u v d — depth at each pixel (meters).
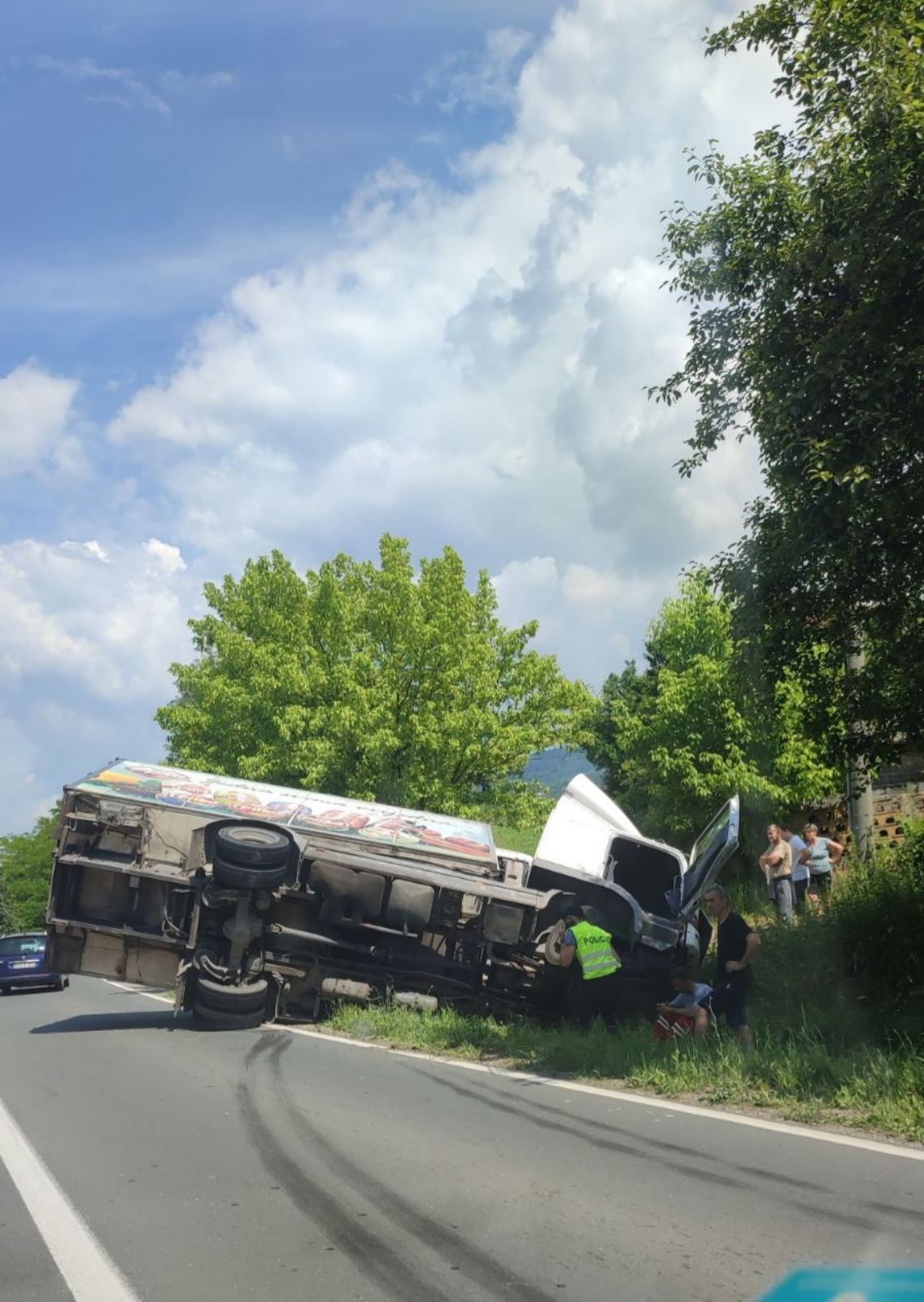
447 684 31.03
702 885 11.66
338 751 29.97
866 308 9.38
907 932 11.33
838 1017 10.12
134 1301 3.99
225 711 31.80
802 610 11.08
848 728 11.91
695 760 26.27
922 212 8.92
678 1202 5.04
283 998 12.45
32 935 27.53
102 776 13.30
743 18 10.60
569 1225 4.73
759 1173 5.56
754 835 24.48
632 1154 5.98
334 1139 6.37
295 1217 4.91
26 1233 4.80
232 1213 4.98
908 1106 6.87
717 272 10.72
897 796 20.27
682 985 10.12
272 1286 4.10
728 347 10.72
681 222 11.05
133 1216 5.00
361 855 12.18
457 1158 5.90
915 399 9.18
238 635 32.75
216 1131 6.68
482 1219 4.82
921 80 9.12
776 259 10.41
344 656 32.00
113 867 12.81
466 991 12.22
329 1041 10.94
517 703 33.53
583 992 11.73
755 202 10.73
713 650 26.55
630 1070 8.73
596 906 12.17
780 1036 9.48
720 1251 4.37
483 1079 8.55
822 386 9.49
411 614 31.19
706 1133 6.53
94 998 21.22
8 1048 11.55
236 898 12.12
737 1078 7.93
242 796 13.40
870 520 9.54
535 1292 3.97
